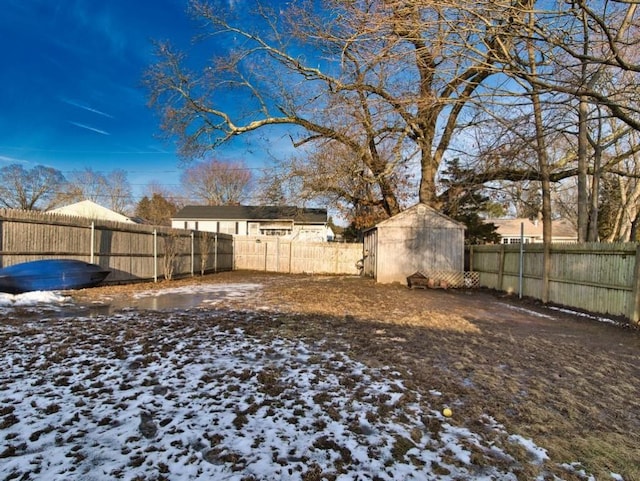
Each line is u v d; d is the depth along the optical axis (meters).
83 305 7.93
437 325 6.73
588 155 12.63
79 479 2.05
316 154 16.45
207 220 30.56
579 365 4.57
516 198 13.32
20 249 8.70
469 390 3.62
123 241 11.95
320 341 5.27
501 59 5.80
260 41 13.88
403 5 5.55
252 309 7.88
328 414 3.00
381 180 15.96
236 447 2.46
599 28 6.32
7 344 4.57
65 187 41.53
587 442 2.73
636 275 7.15
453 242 14.83
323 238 29.95
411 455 2.46
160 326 5.92
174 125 15.85
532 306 9.64
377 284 14.42
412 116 10.47
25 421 2.67
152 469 2.18
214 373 3.83
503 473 2.30
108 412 2.87
